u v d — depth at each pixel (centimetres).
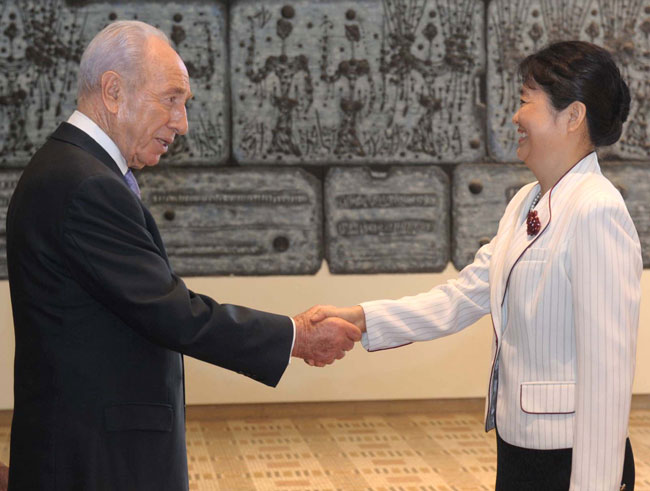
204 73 560
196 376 568
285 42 563
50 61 552
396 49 568
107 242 190
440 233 577
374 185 572
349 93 568
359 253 573
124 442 192
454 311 245
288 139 566
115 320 196
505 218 217
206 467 467
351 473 457
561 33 574
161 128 213
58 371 192
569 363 188
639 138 582
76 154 199
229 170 564
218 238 564
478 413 585
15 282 200
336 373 580
